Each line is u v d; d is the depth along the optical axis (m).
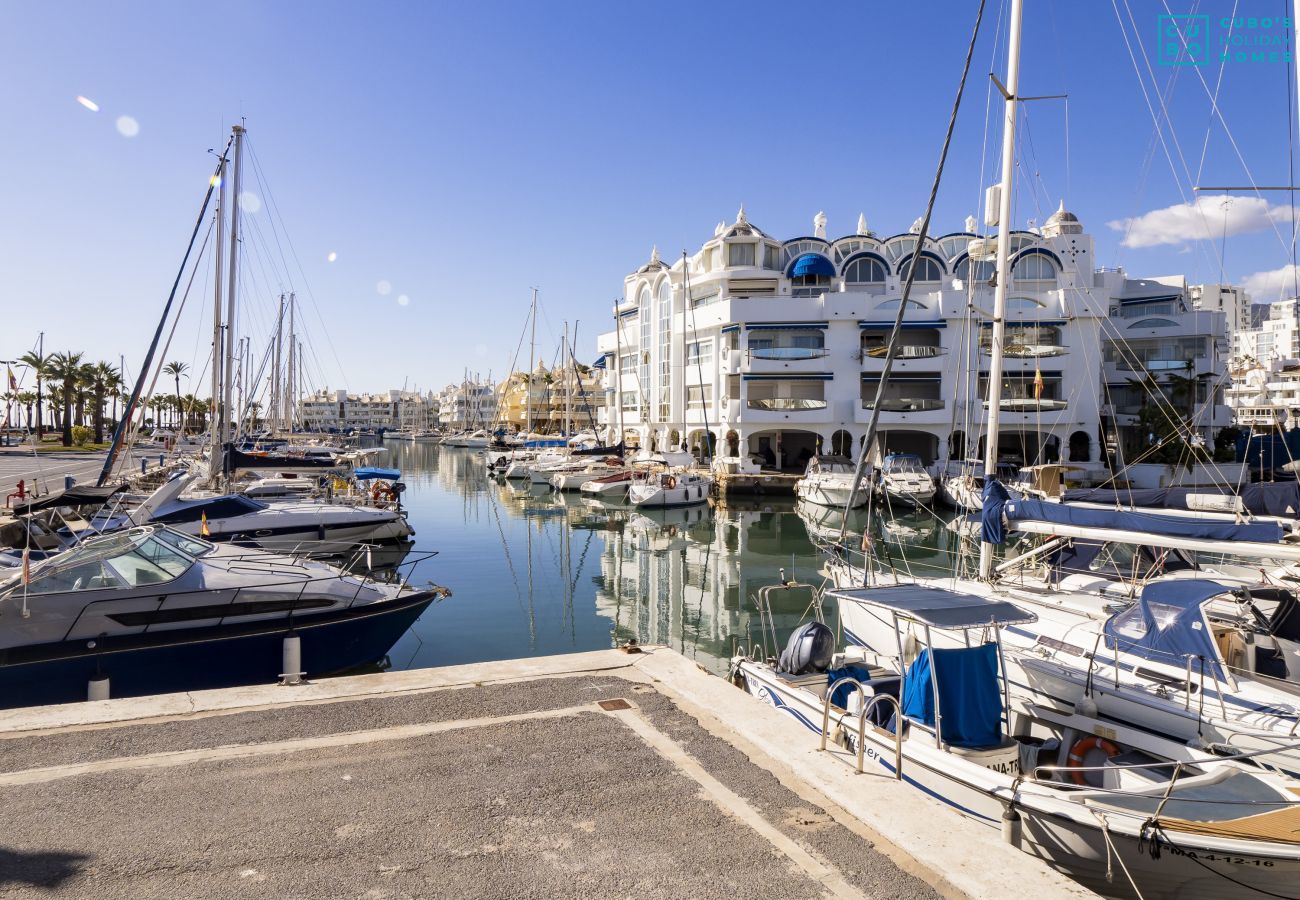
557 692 7.06
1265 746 7.78
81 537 14.04
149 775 5.31
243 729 6.12
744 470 49.75
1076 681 9.32
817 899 4.05
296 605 12.87
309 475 39.53
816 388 54.09
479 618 19.89
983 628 9.99
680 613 20.98
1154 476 42.94
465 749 5.84
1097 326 49.03
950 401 49.06
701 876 4.25
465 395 163.00
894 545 31.89
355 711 6.54
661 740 6.06
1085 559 13.87
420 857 4.39
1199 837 6.34
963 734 8.16
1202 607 9.27
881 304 51.34
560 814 4.91
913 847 4.56
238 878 4.13
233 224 29.91
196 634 11.94
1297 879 6.19
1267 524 9.73
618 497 47.47
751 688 10.95
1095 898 4.10
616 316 65.19
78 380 72.31
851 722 8.35
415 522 38.94
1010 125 14.54
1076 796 6.98
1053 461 48.25
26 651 10.84
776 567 27.58
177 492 20.67
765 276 57.69
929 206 14.52
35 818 4.70
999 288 14.51
